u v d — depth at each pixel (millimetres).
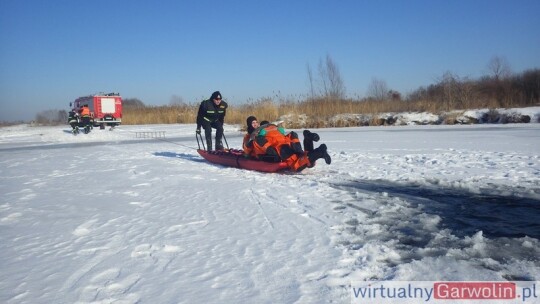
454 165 9203
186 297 3219
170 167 10422
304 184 7477
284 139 8906
